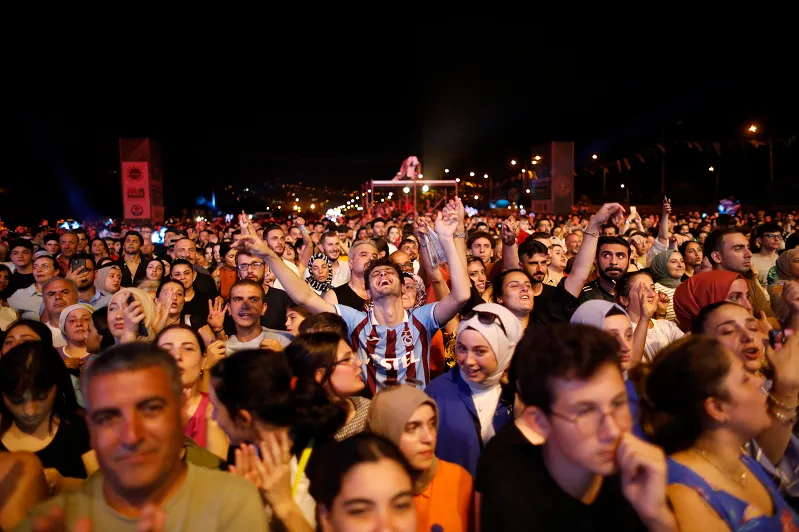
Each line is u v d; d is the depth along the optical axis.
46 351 3.16
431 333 4.50
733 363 2.23
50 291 5.81
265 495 2.29
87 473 3.07
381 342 4.36
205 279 7.96
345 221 26.53
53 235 11.48
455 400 3.63
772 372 2.93
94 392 1.92
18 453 2.46
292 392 2.57
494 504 2.06
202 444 3.30
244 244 4.63
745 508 2.07
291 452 2.55
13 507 2.32
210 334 5.22
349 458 2.01
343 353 3.12
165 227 21.75
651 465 1.77
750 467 2.33
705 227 15.88
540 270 6.00
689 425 2.23
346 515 1.96
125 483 1.90
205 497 2.01
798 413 2.93
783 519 2.20
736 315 3.35
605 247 5.83
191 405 3.48
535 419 2.00
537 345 1.96
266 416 2.50
